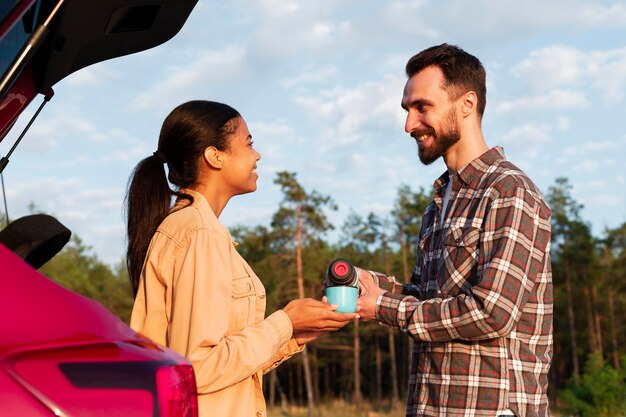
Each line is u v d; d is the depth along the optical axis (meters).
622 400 30.59
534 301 3.22
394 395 62.16
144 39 2.51
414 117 3.47
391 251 64.88
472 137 3.41
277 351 2.76
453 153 3.44
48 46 2.28
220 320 2.50
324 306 2.96
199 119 2.84
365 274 3.40
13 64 1.96
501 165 3.31
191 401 1.68
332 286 3.11
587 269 65.12
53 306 1.55
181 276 2.54
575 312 66.94
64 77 2.49
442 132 3.39
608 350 67.19
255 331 2.63
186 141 2.83
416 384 3.35
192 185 2.87
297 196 49.38
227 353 2.47
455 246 3.28
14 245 1.92
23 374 1.46
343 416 59.62
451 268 3.28
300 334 3.03
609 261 68.25
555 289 67.56
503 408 3.12
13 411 1.43
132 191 2.80
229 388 2.57
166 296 2.62
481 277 3.12
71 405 1.49
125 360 1.57
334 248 63.12
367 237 58.84
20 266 1.57
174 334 2.51
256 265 51.62
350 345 70.31
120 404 1.53
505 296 3.03
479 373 3.16
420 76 3.44
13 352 1.46
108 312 1.67
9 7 1.81
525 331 3.21
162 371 1.60
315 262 51.41
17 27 2.03
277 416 59.09
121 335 1.63
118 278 68.62
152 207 2.77
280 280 50.59
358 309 3.23
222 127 2.86
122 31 2.40
